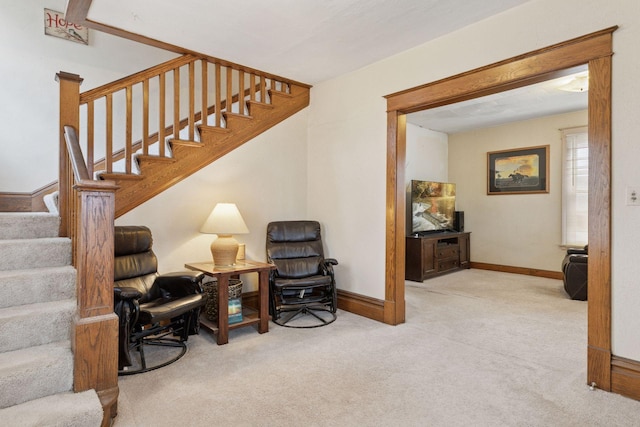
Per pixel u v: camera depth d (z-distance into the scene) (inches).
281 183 167.9
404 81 134.6
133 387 89.0
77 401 67.7
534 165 236.7
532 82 106.0
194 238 141.3
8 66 134.9
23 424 60.5
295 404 81.6
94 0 100.8
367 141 148.9
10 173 136.3
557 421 75.0
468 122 244.2
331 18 110.3
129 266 115.2
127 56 159.3
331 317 148.5
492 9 105.3
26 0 137.6
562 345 117.0
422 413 78.1
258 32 119.2
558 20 95.9
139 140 162.7
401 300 140.4
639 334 83.3
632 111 84.1
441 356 108.3
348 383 91.5
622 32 85.7
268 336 125.6
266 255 155.5
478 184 264.7
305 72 156.6
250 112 156.3
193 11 106.2
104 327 73.5
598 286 88.4
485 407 80.4
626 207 84.9
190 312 114.6
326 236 168.2
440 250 235.0
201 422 74.4
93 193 73.3
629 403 81.7
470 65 114.7
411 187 232.4
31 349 75.2
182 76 170.2
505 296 182.4
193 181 140.8
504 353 110.6
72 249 96.9
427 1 101.0
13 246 90.3
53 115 143.8
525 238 241.3
